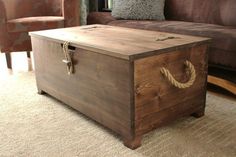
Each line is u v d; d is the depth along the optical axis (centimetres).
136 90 116
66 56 147
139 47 123
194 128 141
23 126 144
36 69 184
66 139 131
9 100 177
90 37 151
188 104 144
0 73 234
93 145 126
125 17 264
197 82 145
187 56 135
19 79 218
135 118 119
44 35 162
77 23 255
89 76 137
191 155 118
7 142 129
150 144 126
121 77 117
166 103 132
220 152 120
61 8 265
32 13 277
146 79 119
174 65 131
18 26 233
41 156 118
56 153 120
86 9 320
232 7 216
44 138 132
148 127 127
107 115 132
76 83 148
